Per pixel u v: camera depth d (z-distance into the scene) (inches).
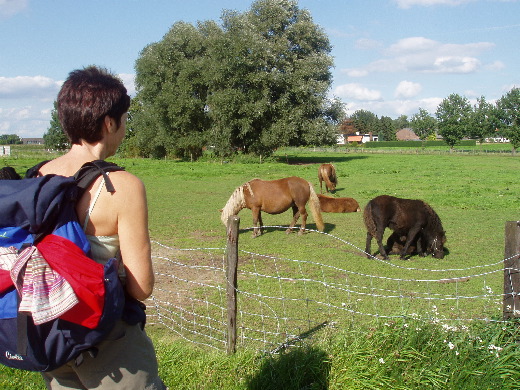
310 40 1615.4
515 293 146.4
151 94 1644.9
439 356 134.5
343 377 134.1
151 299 246.8
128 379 77.0
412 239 353.1
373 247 395.2
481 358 133.2
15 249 68.6
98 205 73.1
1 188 69.6
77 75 79.7
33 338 67.6
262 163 1507.1
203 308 234.1
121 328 75.4
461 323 160.7
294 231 464.4
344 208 576.7
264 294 257.0
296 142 1603.1
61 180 69.6
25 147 3164.4
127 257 73.9
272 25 1572.3
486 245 399.2
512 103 2546.8
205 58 1536.7
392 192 749.3
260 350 161.2
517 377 129.3
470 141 3848.4
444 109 2704.2
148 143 1781.5
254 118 1478.8
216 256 351.6
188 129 1608.0
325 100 1592.0
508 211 575.5
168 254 357.1
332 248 385.1
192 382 142.8
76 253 69.0
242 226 487.8
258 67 1485.0
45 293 65.8
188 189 799.7
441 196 690.8
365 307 232.7
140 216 74.9
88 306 67.0
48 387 81.4
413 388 128.8
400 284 281.7
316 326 204.7
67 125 78.1
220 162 1525.6
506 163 1514.5
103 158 81.4
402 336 141.6
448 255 366.6
